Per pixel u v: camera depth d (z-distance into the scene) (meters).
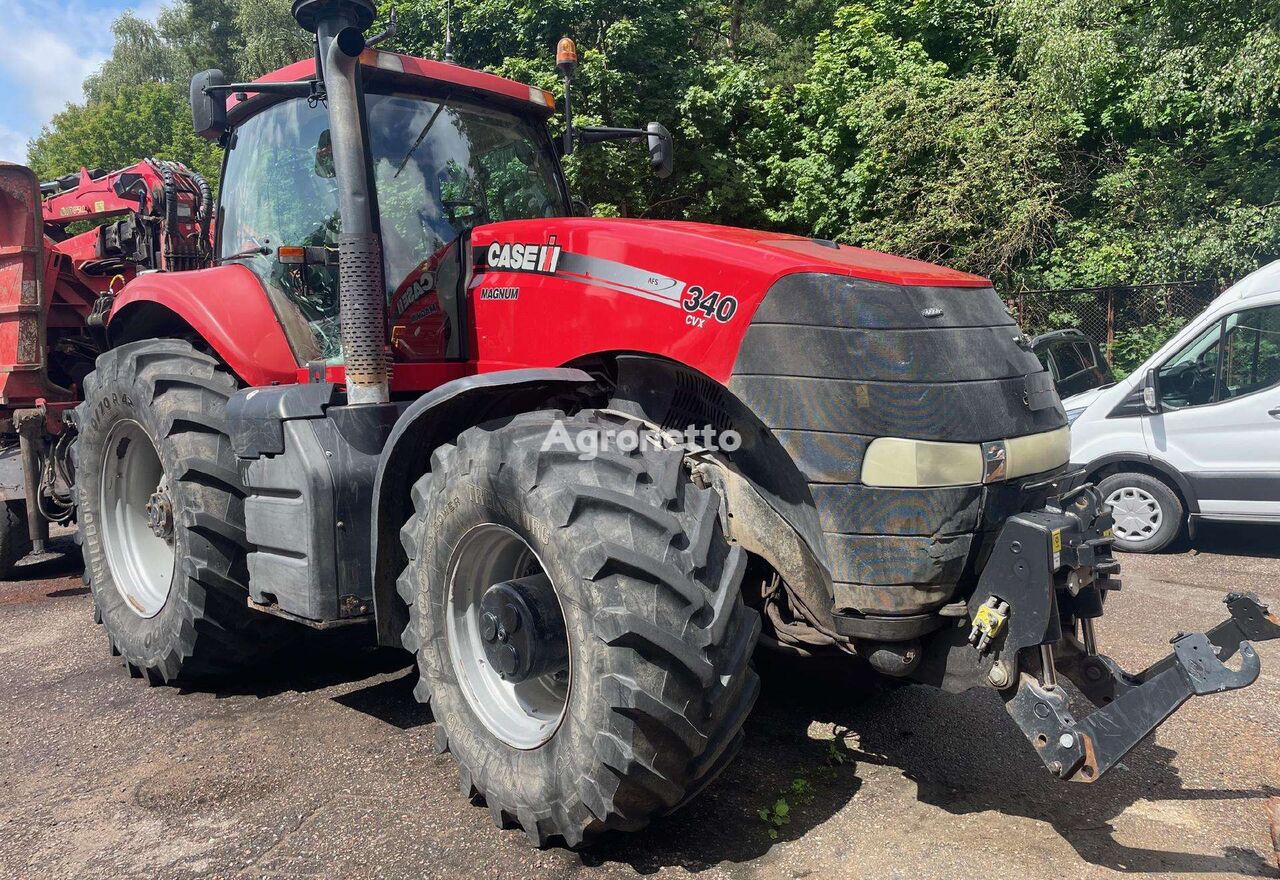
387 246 3.54
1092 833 2.70
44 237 6.74
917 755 3.22
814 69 15.47
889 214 13.38
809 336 2.61
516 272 3.34
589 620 2.33
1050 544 2.40
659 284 2.89
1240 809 2.84
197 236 5.91
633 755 2.28
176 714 3.77
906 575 2.54
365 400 3.24
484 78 3.89
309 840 2.72
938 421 2.55
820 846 2.63
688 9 15.92
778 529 2.71
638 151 13.73
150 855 2.67
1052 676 2.49
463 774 2.83
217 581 3.71
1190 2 11.19
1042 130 12.31
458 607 2.90
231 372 4.05
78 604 5.67
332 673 4.20
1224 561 6.27
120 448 4.49
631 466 2.45
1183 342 6.46
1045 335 7.48
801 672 3.59
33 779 3.22
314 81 3.49
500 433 2.65
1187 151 12.67
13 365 6.30
